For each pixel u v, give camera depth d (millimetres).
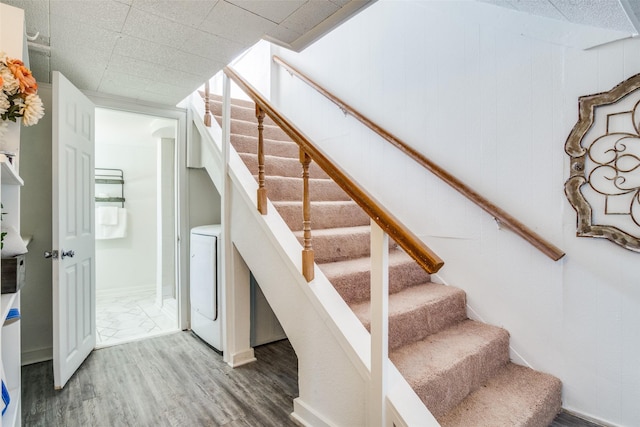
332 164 1444
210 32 1818
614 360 1621
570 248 1737
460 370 1543
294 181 2514
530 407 1514
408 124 2441
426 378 1393
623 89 1558
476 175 2084
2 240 1226
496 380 1750
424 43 2330
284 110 3547
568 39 1705
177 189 3133
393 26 2514
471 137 2102
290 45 2004
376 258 1267
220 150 2545
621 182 1579
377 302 1263
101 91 2662
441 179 2215
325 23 1769
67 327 2109
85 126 2420
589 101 1653
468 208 2129
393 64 2523
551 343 1809
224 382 2102
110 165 4383
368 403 1314
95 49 1979
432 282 2316
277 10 1644
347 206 2557
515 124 1917
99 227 4207
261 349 2635
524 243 1897
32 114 1343
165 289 4051
